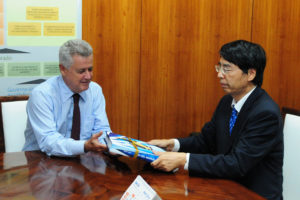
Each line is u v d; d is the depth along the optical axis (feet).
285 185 7.20
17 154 6.51
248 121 6.03
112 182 5.25
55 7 9.99
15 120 7.93
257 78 6.19
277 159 6.08
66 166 5.88
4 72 9.89
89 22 10.28
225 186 5.37
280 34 11.66
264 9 11.42
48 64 10.24
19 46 9.91
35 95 7.21
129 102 10.91
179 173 5.84
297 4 11.62
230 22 11.27
